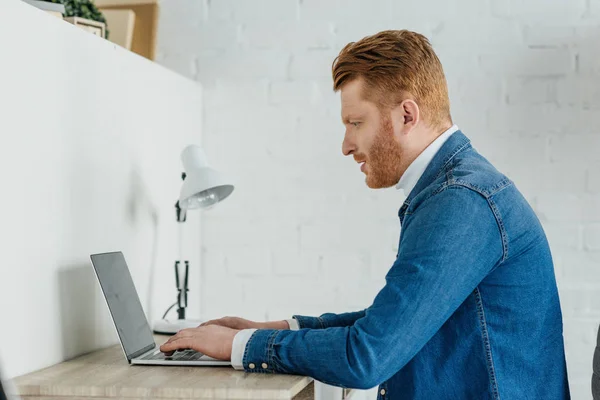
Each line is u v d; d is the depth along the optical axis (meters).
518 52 2.65
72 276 1.82
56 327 1.74
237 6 2.77
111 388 1.43
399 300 1.40
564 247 2.63
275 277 2.75
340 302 2.73
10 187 1.55
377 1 2.71
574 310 2.62
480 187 1.46
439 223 1.42
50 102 1.72
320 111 2.74
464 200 1.44
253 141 2.77
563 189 2.63
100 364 1.71
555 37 2.64
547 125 2.64
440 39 2.68
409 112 1.56
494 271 1.50
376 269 2.71
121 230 2.10
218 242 2.78
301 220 2.74
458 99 2.67
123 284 1.88
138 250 2.22
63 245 1.78
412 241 1.44
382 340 1.40
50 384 1.47
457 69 2.67
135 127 2.20
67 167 1.80
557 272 2.62
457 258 1.41
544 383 1.53
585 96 2.63
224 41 2.78
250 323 1.82
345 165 2.72
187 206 2.28
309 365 1.46
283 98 2.75
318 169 2.74
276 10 2.75
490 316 1.50
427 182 1.57
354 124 1.61
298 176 2.75
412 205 1.52
